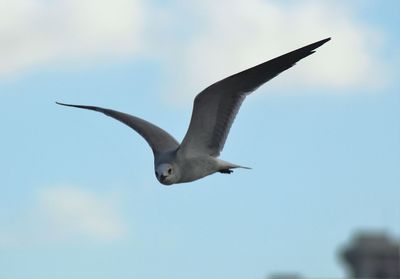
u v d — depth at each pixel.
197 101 17.27
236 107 17.42
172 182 17.75
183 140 17.67
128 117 19.16
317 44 16.98
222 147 17.77
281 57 17.17
